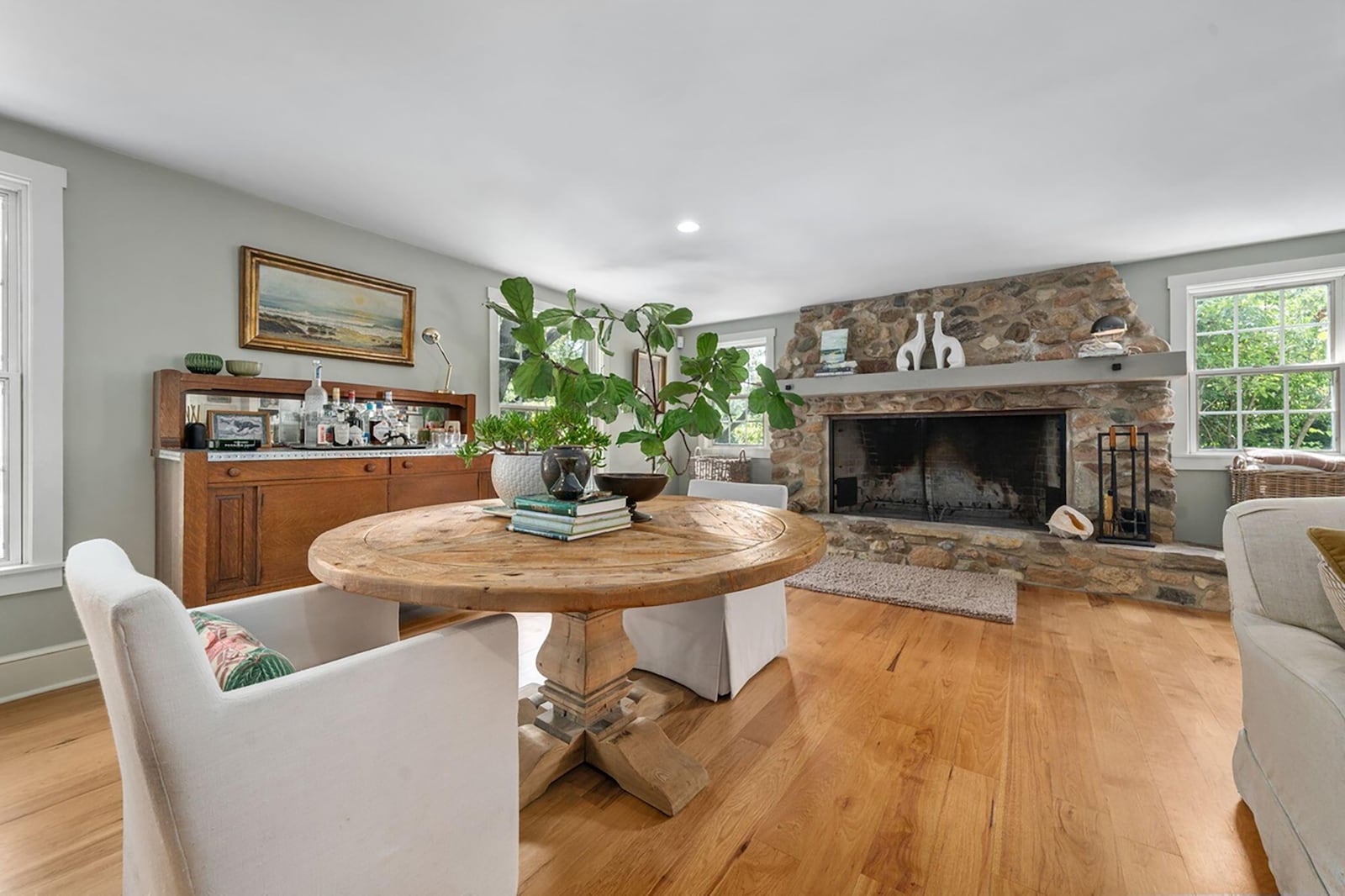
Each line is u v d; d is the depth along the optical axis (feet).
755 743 5.46
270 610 3.88
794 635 8.42
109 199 7.32
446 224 9.75
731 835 4.20
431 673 2.86
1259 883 3.70
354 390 9.77
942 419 14.07
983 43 5.26
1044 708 6.15
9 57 5.44
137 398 7.59
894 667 7.27
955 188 8.29
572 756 4.96
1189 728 5.70
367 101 6.21
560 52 5.41
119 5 4.75
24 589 6.68
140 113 6.47
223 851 2.18
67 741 5.56
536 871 3.86
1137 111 6.35
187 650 2.11
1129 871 3.83
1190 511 11.36
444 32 5.13
